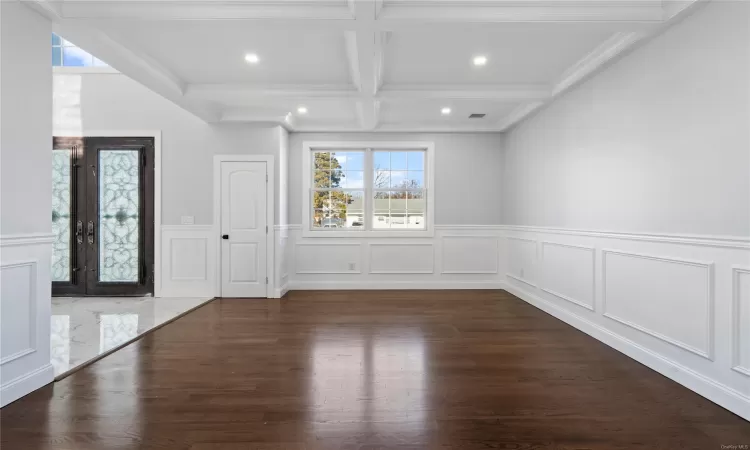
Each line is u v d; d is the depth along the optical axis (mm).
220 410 2285
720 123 2377
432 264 6355
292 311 4785
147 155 5656
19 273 2426
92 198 5652
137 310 4809
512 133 5926
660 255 2863
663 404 2371
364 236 6324
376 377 2771
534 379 2738
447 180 6352
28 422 2131
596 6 2680
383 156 6418
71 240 5637
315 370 2900
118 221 5668
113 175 5660
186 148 5652
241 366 2977
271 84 4387
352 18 2699
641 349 3061
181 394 2494
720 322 2381
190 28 2861
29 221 2512
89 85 5641
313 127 6098
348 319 4402
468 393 2516
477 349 3379
